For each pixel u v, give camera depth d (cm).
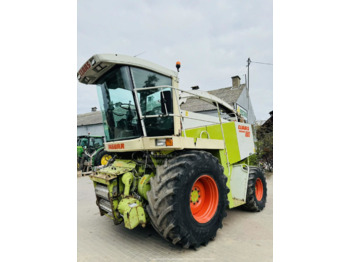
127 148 318
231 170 421
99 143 1259
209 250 292
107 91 349
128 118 319
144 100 316
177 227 264
